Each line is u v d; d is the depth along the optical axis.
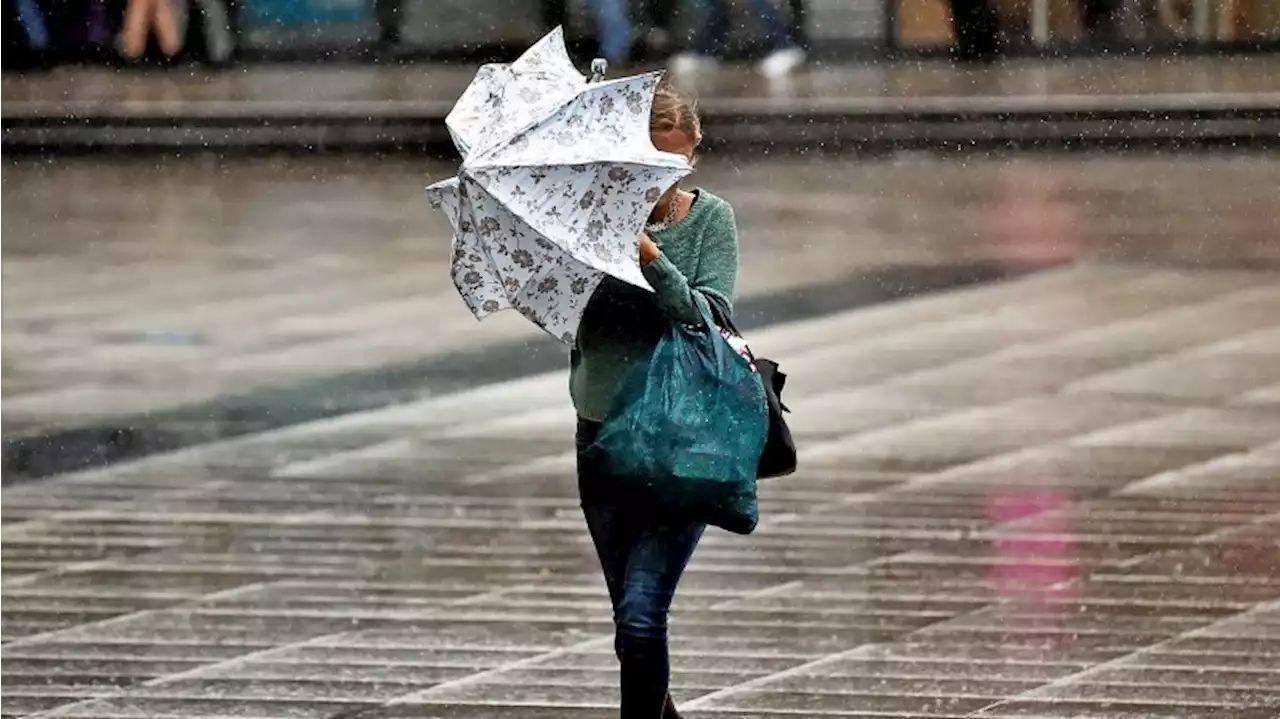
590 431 16.91
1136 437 33.25
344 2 91.62
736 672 21.73
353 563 26.36
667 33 89.25
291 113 77.50
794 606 24.27
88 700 20.83
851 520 28.36
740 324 43.75
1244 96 77.50
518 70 16.33
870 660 22.12
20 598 24.73
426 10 91.56
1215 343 41.19
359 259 53.91
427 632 23.34
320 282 50.22
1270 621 23.52
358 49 91.56
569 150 15.62
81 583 25.45
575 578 25.70
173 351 41.50
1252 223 58.69
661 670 16.69
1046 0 91.44
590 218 15.70
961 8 91.00
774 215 61.34
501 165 15.51
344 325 44.31
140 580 25.59
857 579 25.42
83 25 91.88
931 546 26.97
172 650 22.62
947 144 75.94
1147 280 49.03
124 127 77.94
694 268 16.59
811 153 75.50
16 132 77.81
